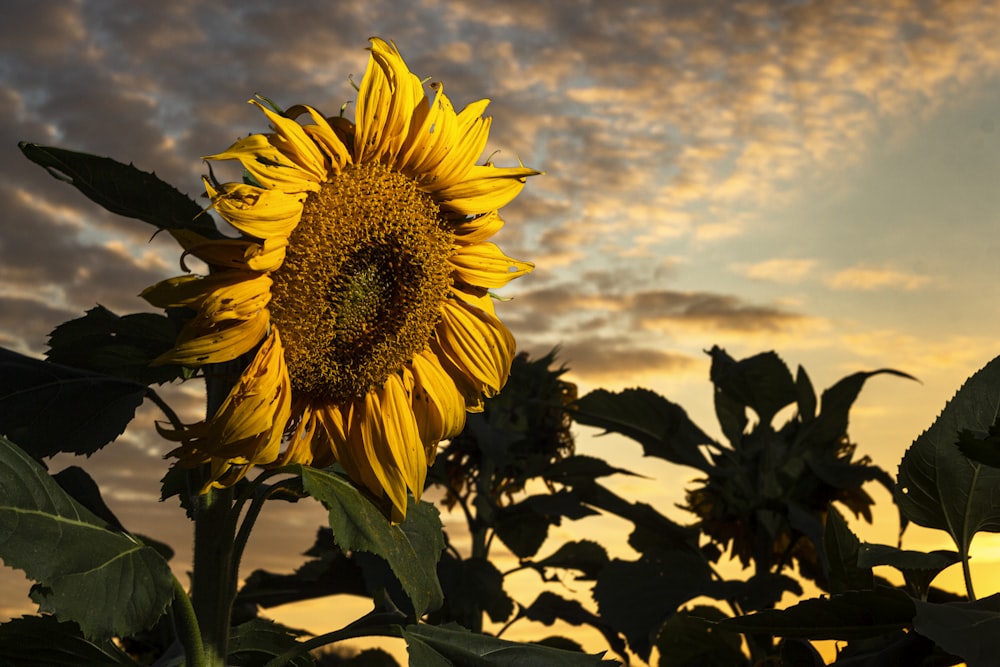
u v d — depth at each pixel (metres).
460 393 0.85
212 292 0.71
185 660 0.75
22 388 0.75
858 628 0.71
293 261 0.75
